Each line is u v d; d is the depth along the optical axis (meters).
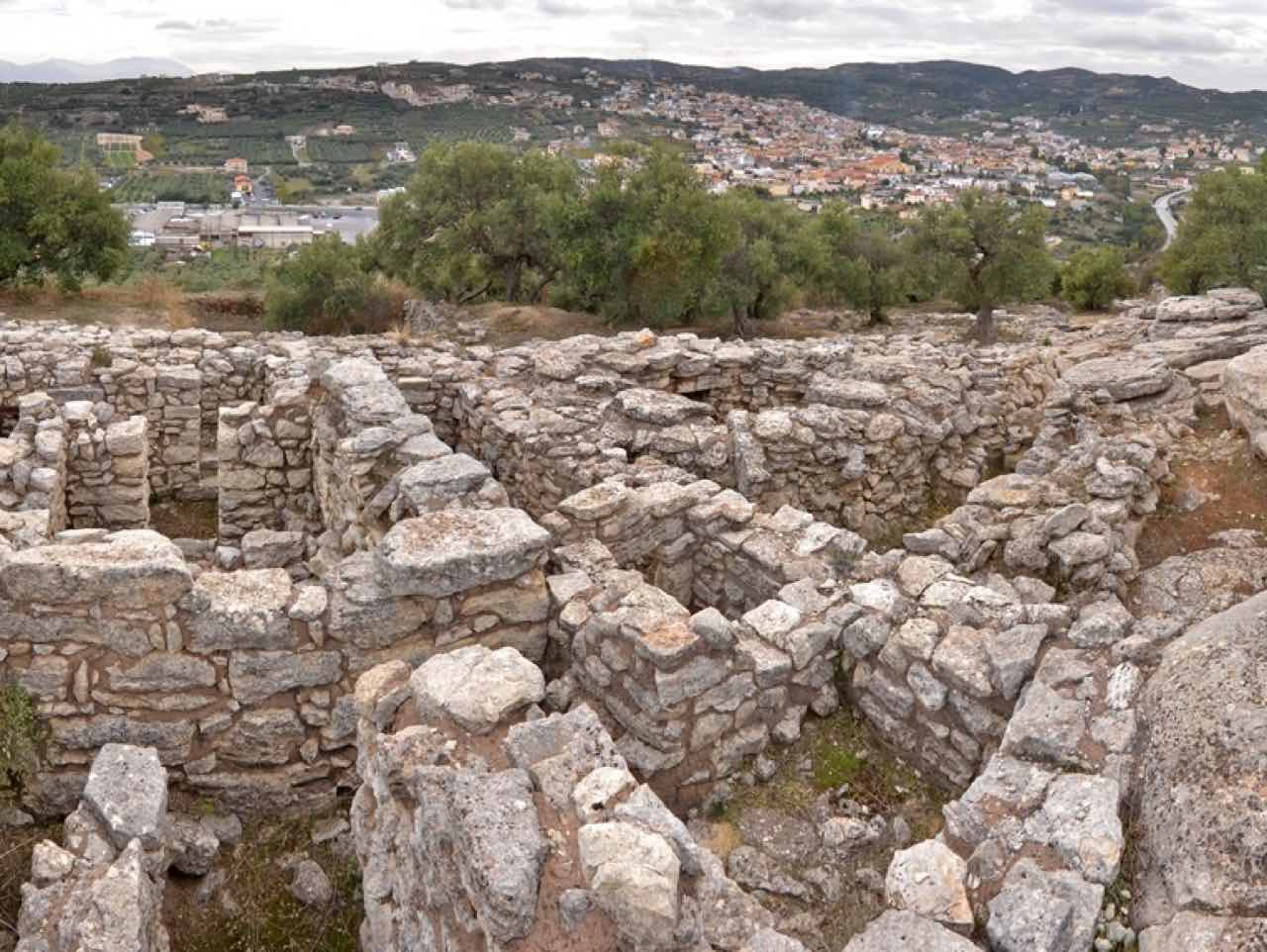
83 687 7.69
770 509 14.30
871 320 43.72
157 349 18.30
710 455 14.42
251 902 7.41
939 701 7.81
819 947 6.52
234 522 14.83
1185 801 5.79
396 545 8.13
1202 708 6.27
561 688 8.41
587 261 32.22
